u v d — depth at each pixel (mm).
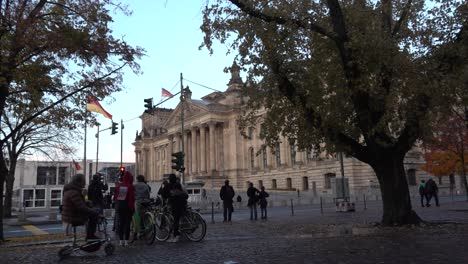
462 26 14789
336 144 16703
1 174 16641
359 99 15641
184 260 9617
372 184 63969
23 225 28688
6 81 15445
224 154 99875
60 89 17828
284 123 17875
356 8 16000
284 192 70500
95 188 17953
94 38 16812
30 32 15773
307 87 16562
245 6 14320
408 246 10602
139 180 14641
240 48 15758
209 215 32938
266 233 16469
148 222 13562
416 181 68500
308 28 15172
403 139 16422
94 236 11430
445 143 36094
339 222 20328
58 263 9875
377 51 14102
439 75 14047
